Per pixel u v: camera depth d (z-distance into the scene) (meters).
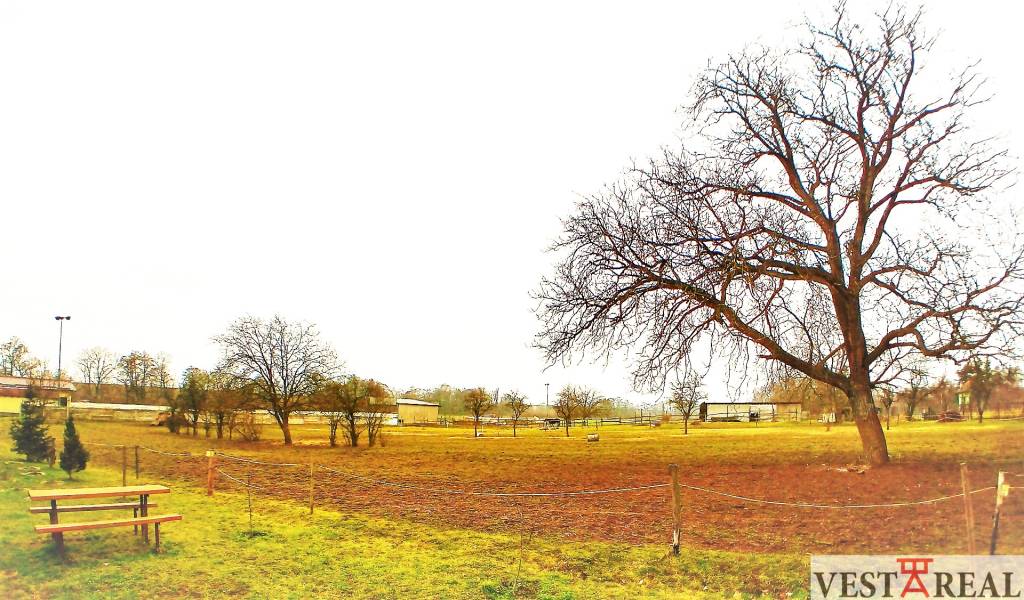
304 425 73.50
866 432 21.56
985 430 38.44
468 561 9.90
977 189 19.75
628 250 22.75
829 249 21.70
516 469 24.45
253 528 12.09
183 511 13.62
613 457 29.78
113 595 8.01
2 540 10.30
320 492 17.36
